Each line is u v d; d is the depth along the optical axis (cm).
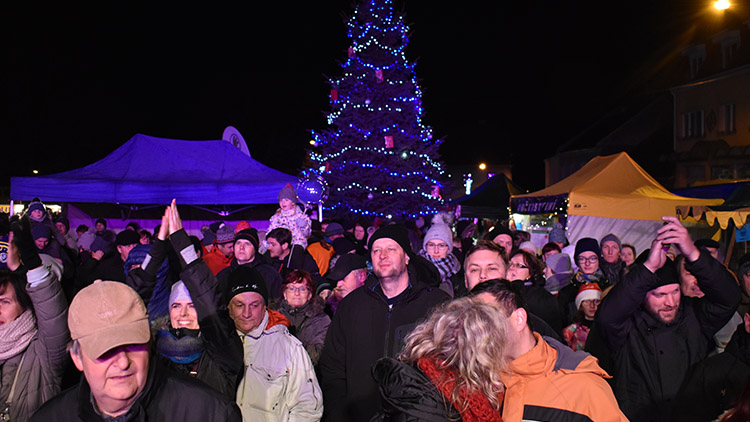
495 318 232
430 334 239
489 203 2408
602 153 3875
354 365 396
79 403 230
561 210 1355
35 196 1288
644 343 366
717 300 360
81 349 221
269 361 367
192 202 1377
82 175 1334
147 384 234
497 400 229
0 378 326
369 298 408
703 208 1231
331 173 2198
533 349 262
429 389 222
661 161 3219
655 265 352
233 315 371
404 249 402
